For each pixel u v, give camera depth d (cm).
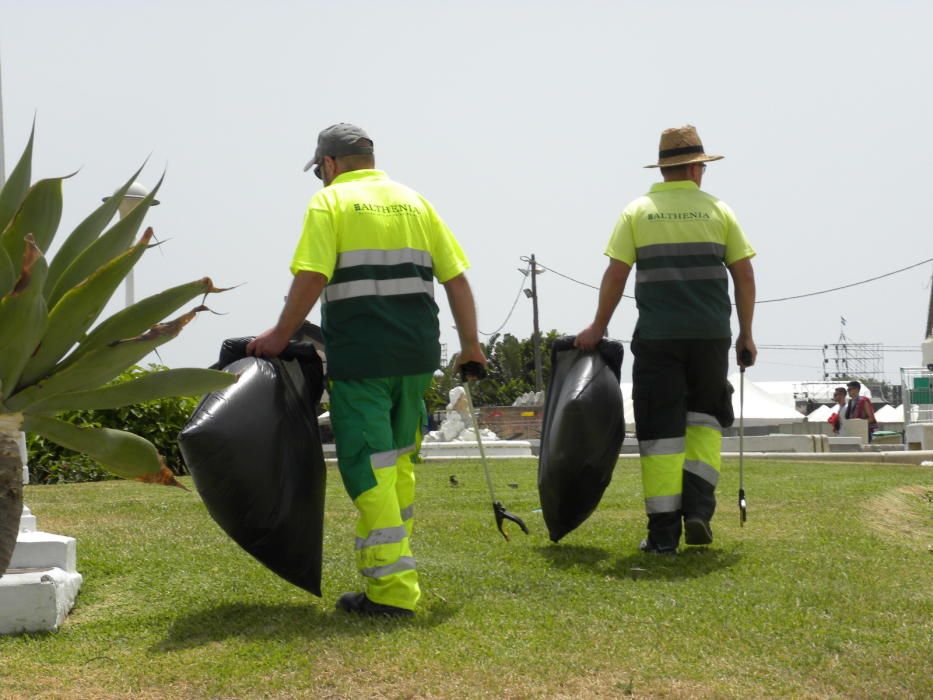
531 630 457
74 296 346
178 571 572
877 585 544
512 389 6881
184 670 410
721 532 717
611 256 646
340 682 391
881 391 10062
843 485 954
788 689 382
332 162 523
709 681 391
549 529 666
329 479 1145
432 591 534
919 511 826
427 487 1077
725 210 650
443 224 525
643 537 703
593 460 636
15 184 373
